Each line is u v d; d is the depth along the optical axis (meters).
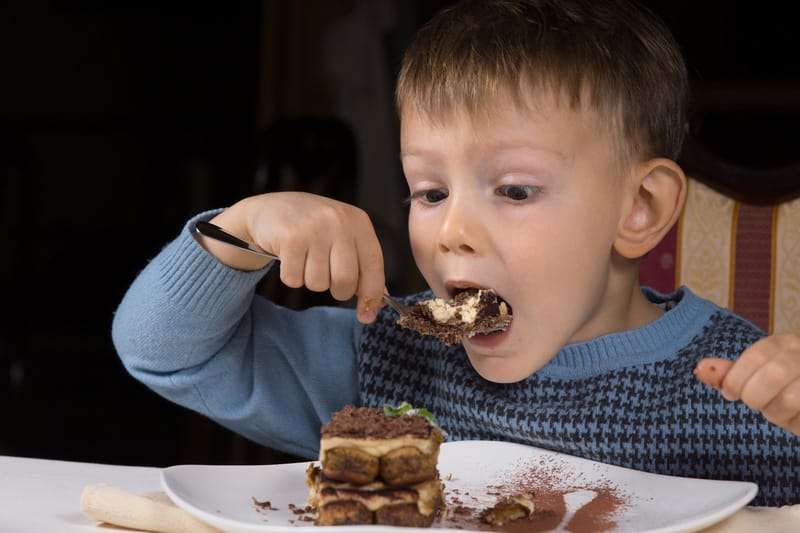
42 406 5.07
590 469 1.17
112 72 6.73
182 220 6.59
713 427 1.34
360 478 0.98
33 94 6.75
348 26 4.73
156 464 4.41
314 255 1.25
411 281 4.18
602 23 1.31
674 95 1.39
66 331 6.33
